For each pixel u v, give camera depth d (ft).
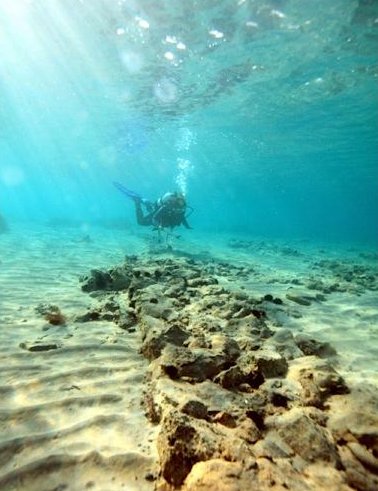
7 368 12.57
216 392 10.30
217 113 77.10
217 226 167.63
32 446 8.77
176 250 55.67
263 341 15.66
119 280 25.88
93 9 39.42
